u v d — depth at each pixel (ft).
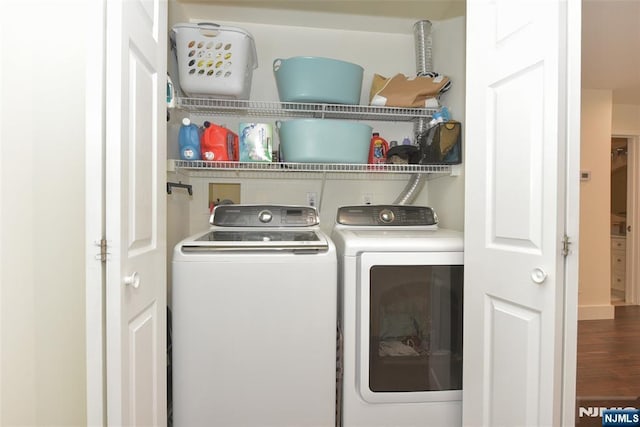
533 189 3.07
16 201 2.70
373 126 7.07
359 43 7.07
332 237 5.58
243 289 4.00
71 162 3.10
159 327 3.55
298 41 6.91
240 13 6.41
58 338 3.02
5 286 2.63
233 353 4.00
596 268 10.87
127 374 2.68
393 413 4.36
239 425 4.01
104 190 2.49
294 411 4.09
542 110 2.97
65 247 3.05
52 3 2.95
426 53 6.51
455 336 4.45
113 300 2.48
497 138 3.49
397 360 4.39
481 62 3.70
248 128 5.60
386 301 4.38
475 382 3.83
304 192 6.95
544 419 2.97
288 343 4.07
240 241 4.27
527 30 3.11
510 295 3.34
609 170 10.84
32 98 2.80
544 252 2.95
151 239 3.34
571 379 2.88
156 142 3.43
